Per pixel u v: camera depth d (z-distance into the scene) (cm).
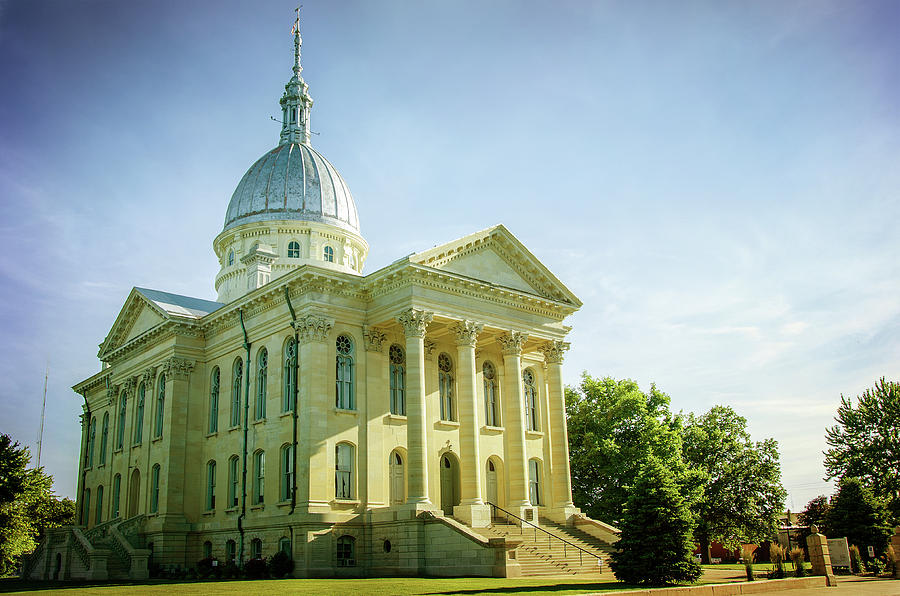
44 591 3466
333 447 4344
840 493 5716
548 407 5250
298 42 8244
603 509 6188
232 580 3941
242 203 7250
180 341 5522
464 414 4538
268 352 4847
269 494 4534
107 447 6538
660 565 3180
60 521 8275
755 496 6744
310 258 6862
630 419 6397
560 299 5353
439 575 3872
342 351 4609
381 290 4666
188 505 5259
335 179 7512
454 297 4675
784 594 3073
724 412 7025
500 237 5041
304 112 8006
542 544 4288
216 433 5278
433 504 4522
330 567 4097
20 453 5831
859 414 6869
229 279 6881
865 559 5103
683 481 6006
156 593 3098
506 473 5078
